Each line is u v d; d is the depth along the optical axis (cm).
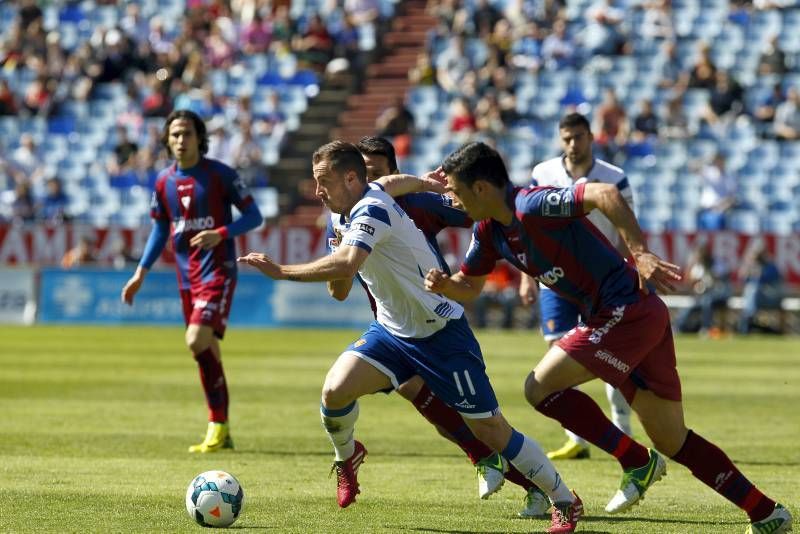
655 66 11094
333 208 2342
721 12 11694
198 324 3491
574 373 2298
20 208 10119
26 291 9356
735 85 10569
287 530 2309
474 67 11244
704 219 9625
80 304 9300
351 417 2422
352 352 2417
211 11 12431
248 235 9119
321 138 11069
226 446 3459
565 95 10938
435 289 2258
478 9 11638
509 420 4150
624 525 2408
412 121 10625
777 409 4472
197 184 3600
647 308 2284
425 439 3694
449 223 2634
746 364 6375
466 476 2997
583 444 3391
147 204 10412
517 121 10581
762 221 9656
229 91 11469
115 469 3055
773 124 10444
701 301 8875
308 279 2175
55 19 12638
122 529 2292
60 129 11338
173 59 11519
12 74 11869
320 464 3184
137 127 11075
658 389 2311
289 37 11888
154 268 9231
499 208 2231
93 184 10631
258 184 10275
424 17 12262
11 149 11250
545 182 3494
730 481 2286
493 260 2339
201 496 2319
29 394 4794
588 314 2341
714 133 10375
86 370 5769
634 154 10144
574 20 11712
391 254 2312
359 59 11619
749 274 8812
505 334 8675
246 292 9131
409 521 2419
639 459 2408
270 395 4853
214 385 3462
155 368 5884
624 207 2117
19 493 2681
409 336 2369
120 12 12625
